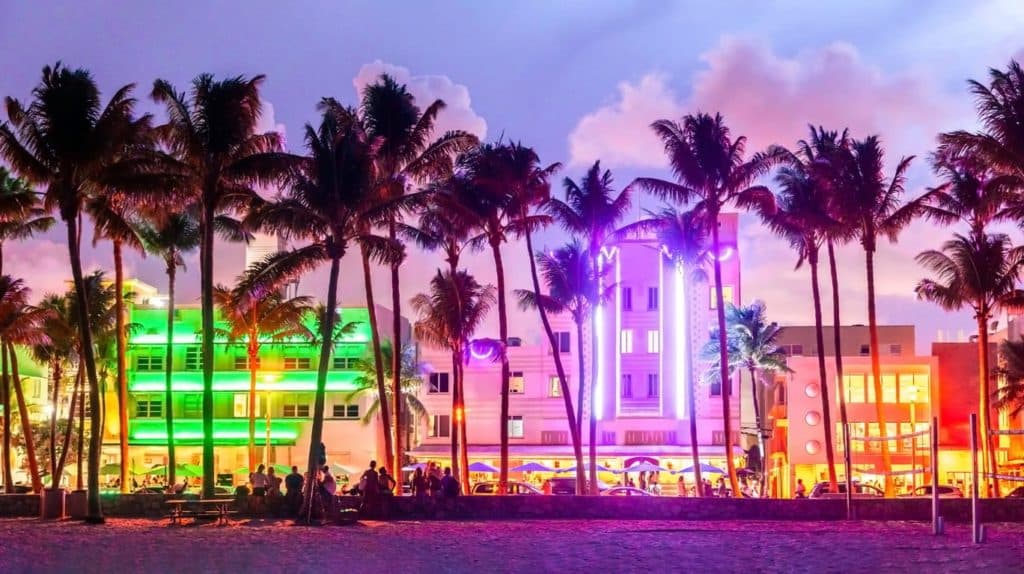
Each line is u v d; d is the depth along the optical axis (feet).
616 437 313.53
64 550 110.52
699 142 184.75
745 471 285.02
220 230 199.31
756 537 125.39
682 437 311.68
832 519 150.20
